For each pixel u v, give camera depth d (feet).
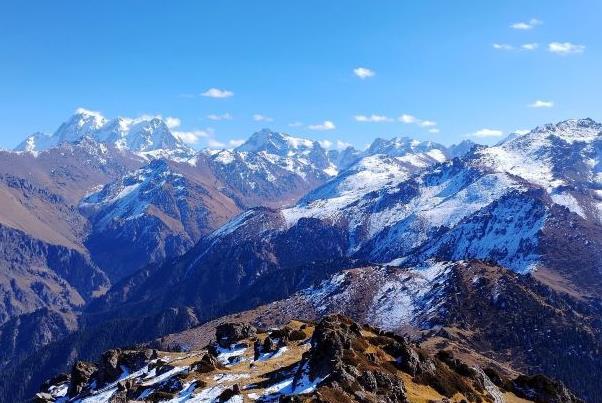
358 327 522.06
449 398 435.53
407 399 395.55
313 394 356.79
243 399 407.03
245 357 554.46
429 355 498.28
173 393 463.83
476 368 544.21
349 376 385.70
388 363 448.65
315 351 426.10
